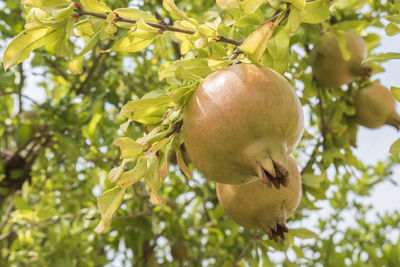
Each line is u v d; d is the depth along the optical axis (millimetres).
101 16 1380
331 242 3889
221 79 1200
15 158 3533
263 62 1466
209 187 4188
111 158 2914
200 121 1183
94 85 3348
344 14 2666
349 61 2605
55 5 1310
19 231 3523
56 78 3709
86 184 3605
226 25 1944
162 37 1999
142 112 1367
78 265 3312
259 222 1711
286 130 1193
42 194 3838
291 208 1735
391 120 2750
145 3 3193
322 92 2754
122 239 3766
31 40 1359
